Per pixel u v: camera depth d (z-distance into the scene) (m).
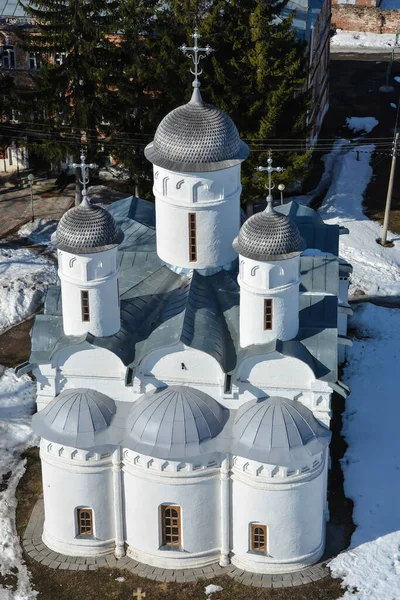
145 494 43.00
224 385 42.12
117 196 75.69
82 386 43.84
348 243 70.44
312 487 42.56
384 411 54.12
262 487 41.94
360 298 65.19
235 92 67.00
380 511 46.66
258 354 41.69
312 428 42.09
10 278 65.25
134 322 44.28
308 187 78.69
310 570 43.69
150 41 70.38
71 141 71.19
